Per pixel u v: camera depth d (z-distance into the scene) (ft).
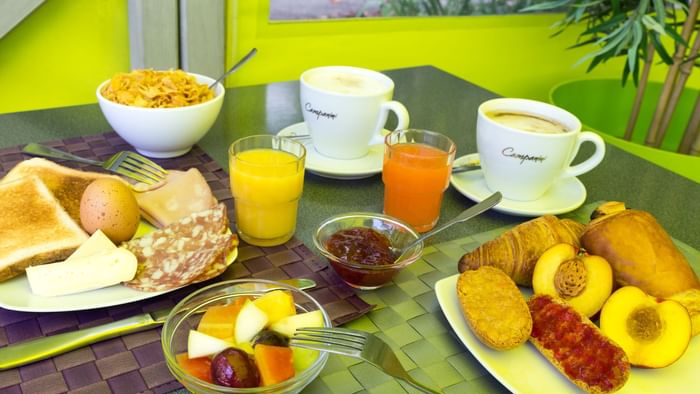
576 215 3.20
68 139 3.46
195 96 3.29
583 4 6.54
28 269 2.06
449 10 7.41
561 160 3.04
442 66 7.91
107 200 2.32
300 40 6.51
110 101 3.10
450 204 3.22
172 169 3.24
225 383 1.68
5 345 1.93
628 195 3.54
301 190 2.64
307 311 2.05
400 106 3.28
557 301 2.17
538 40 8.61
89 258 2.14
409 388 1.95
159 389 1.83
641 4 5.93
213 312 1.98
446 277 2.55
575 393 1.95
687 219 3.29
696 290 2.28
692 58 6.66
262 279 2.32
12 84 5.24
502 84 8.73
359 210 3.07
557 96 7.46
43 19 5.09
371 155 3.54
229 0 5.72
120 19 5.47
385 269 2.31
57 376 1.84
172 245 2.37
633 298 2.15
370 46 7.07
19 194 2.49
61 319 2.07
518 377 1.98
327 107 3.22
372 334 2.00
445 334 2.22
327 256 2.35
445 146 2.97
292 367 1.78
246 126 3.95
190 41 5.51
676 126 8.13
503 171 3.09
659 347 2.06
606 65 9.52
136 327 2.04
